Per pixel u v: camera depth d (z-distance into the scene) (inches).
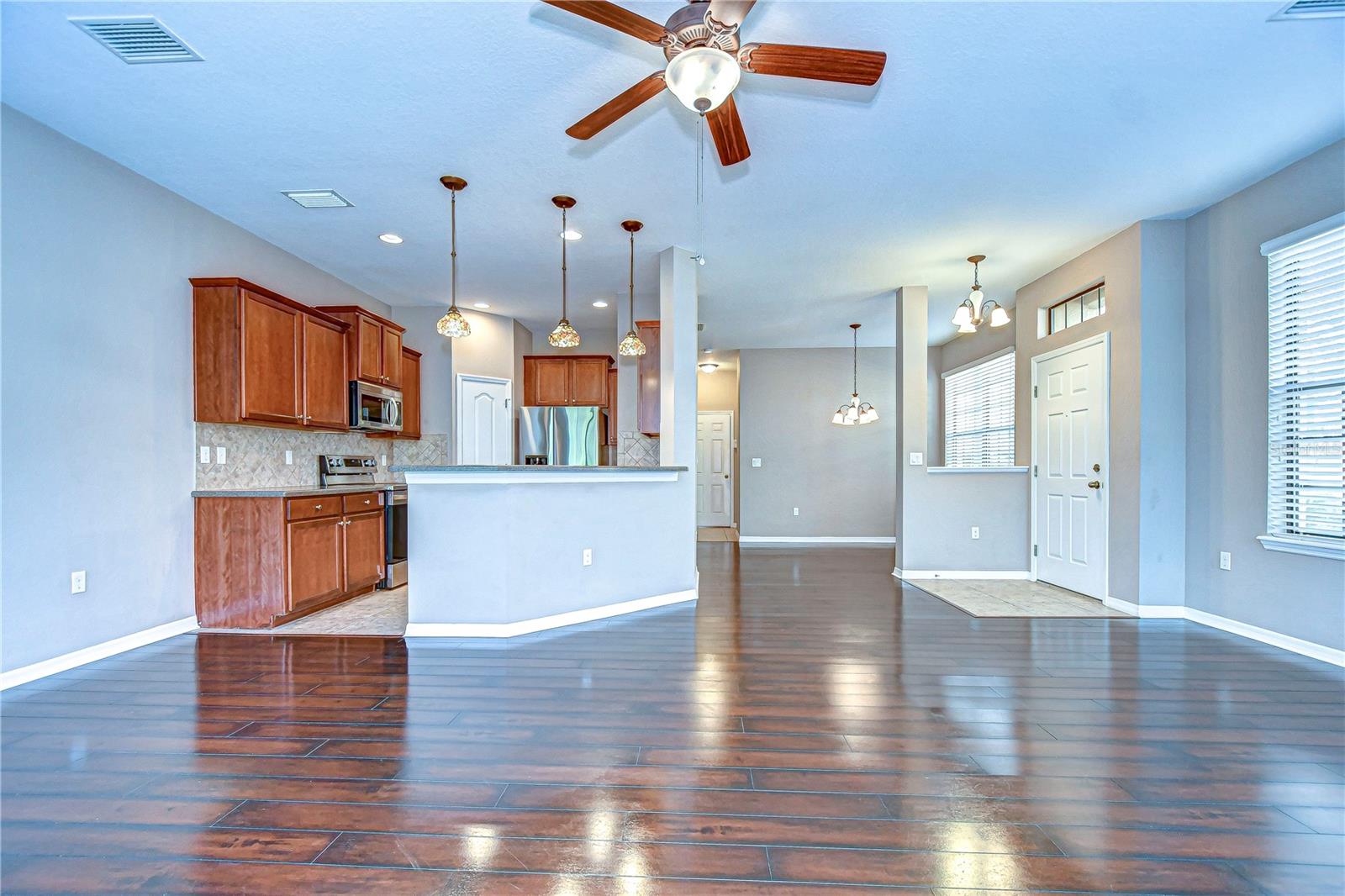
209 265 151.3
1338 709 97.1
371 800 70.7
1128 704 99.6
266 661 120.8
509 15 85.7
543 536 147.4
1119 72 98.2
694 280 183.6
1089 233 166.4
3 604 105.0
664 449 181.8
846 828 65.4
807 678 111.7
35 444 109.7
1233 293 142.1
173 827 65.4
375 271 201.0
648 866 59.4
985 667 118.0
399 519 198.2
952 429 320.8
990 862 59.9
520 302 239.3
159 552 135.6
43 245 111.6
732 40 72.6
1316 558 123.0
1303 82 100.2
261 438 167.8
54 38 88.7
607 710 96.7
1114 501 168.4
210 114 109.8
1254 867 59.2
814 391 323.3
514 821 66.7
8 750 82.9
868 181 136.3
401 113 110.3
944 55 94.1
